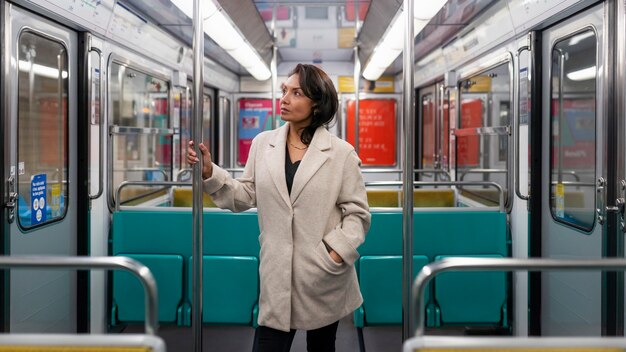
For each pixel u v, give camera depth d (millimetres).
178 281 3881
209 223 3877
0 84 2912
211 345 4039
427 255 3900
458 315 3904
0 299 3008
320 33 6309
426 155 7516
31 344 1429
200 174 2492
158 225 3934
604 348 1422
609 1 3012
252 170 2471
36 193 3320
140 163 5027
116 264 1577
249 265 3814
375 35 5402
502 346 1427
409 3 2531
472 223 3906
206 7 3959
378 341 4098
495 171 4652
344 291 2299
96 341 1432
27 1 3002
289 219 2207
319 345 2395
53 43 3504
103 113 4078
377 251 3877
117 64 4391
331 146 2295
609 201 3064
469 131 4789
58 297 3666
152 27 4926
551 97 3732
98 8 3791
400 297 3830
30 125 3234
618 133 3010
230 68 8164
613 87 3025
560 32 3592
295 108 2293
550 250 3793
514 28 4055
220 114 8078
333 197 2248
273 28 6047
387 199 4926
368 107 8555
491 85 4727
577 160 3424
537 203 3906
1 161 2945
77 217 3873
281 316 2188
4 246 2973
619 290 3121
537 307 3953
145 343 1433
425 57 6773
